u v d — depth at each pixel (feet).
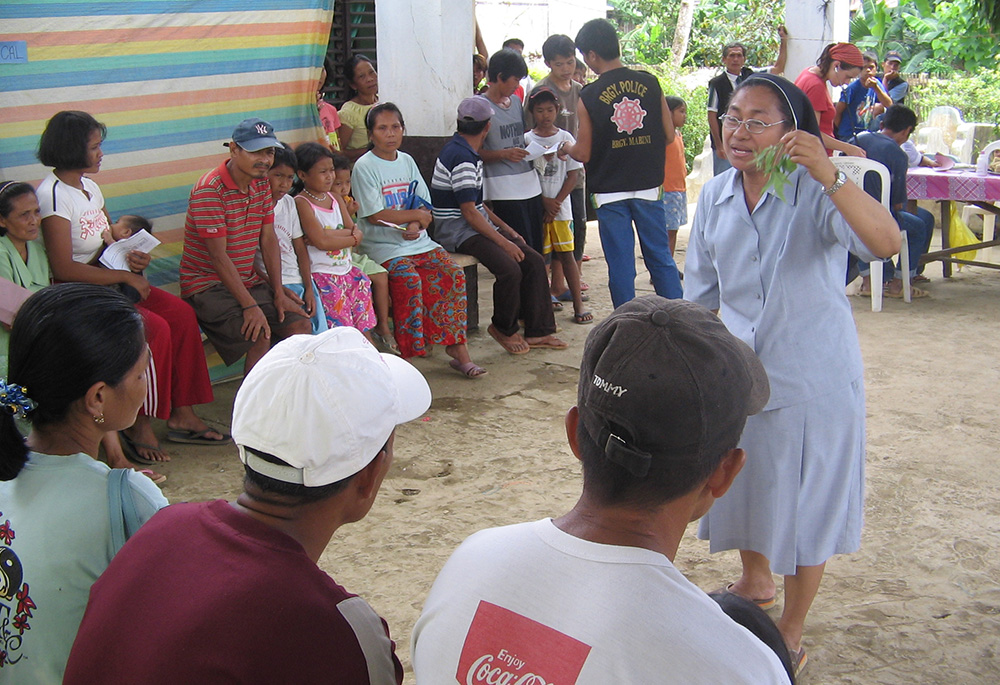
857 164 21.31
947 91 50.26
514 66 21.49
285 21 18.04
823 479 9.28
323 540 5.10
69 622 5.73
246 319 15.70
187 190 17.65
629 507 4.26
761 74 9.00
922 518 13.17
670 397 4.07
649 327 4.20
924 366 19.62
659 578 4.02
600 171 20.22
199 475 14.62
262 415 4.83
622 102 19.67
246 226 15.81
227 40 17.42
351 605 4.72
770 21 62.08
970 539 12.58
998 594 11.28
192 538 4.79
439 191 20.47
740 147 8.98
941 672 9.82
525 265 20.61
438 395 18.28
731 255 9.52
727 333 4.35
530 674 3.93
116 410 6.10
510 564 4.23
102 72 16.20
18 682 5.78
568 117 24.47
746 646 3.95
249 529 4.77
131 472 5.99
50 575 5.67
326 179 17.13
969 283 26.94
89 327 5.85
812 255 9.08
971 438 15.88
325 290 17.52
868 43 58.70
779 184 8.42
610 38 19.79
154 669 4.39
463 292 19.33
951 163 28.09
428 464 15.08
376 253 19.33
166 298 15.28
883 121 26.05
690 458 4.17
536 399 18.06
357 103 23.76
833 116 25.71
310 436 4.78
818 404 9.11
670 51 67.72
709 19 69.21
